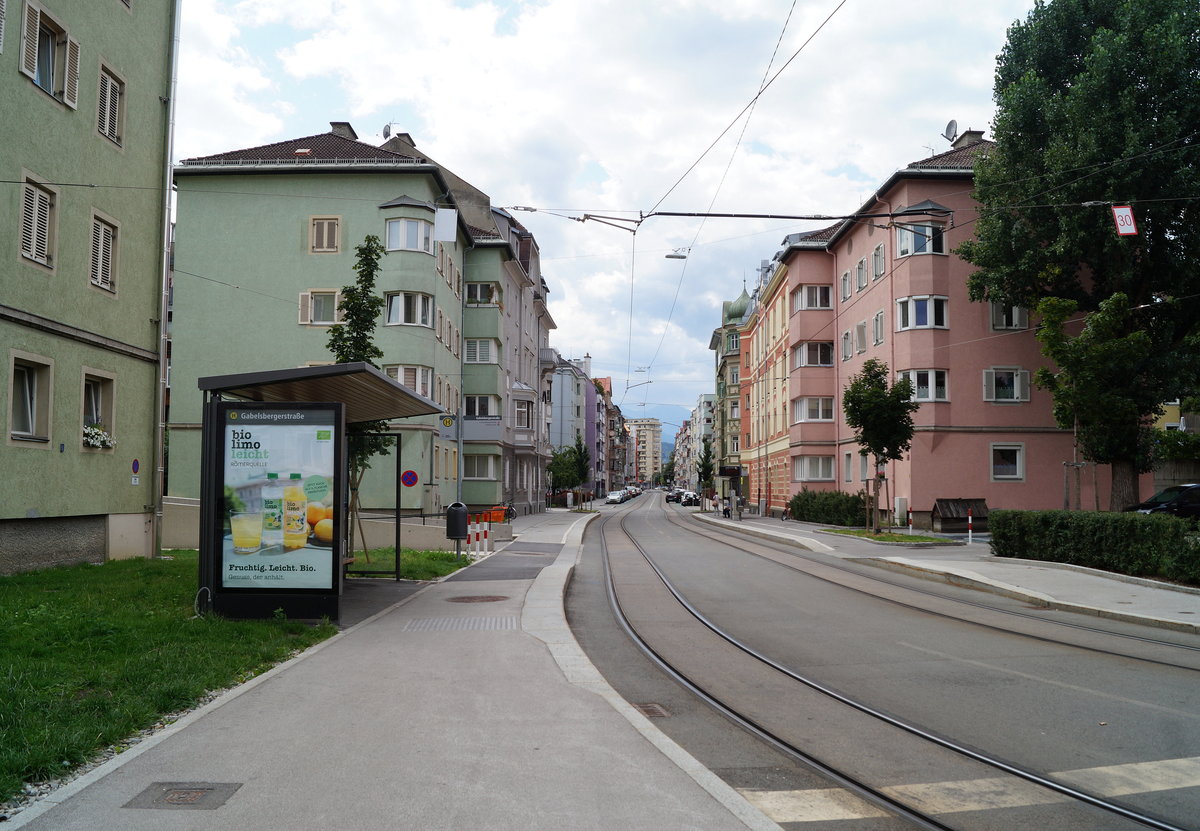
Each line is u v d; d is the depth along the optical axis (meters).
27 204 15.02
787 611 13.57
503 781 5.02
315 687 7.46
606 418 144.25
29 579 13.55
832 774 5.59
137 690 6.93
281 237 36.72
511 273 53.50
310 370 11.02
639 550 26.89
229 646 8.84
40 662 7.54
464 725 6.24
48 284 15.57
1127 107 24.92
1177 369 26.41
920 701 7.60
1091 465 34.03
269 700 6.98
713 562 22.45
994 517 21.78
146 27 19.16
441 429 37.56
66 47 16.14
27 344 14.98
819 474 45.41
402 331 36.16
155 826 4.29
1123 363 23.06
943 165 34.59
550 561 21.41
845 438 42.75
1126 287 26.91
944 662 9.42
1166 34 24.73
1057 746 6.18
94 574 14.73
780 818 4.79
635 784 4.98
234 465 11.12
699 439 153.12
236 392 12.58
